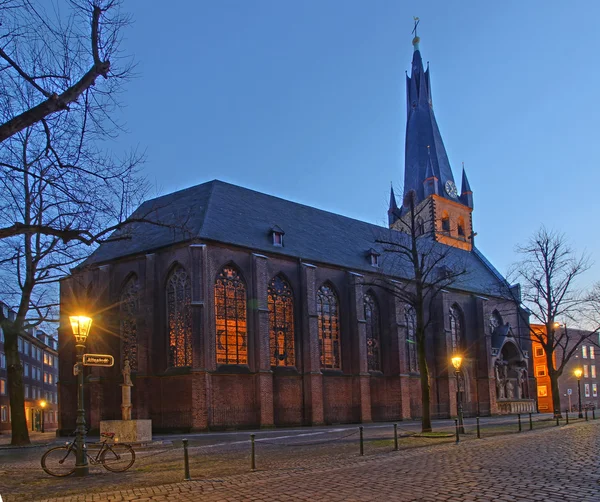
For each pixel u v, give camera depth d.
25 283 34.34
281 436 36.09
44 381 95.94
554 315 51.88
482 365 69.94
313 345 50.62
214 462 22.19
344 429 42.50
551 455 19.92
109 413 46.94
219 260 46.78
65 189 16.33
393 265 64.88
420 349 35.28
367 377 54.50
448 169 90.38
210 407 43.53
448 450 23.86
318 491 13.88
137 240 50.59
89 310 48.19
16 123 12.44
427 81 93.44
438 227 85.62
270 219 55.84
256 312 47.25
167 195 56.50
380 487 14.09
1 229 14.20
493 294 76.25
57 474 19.19
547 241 54.12
